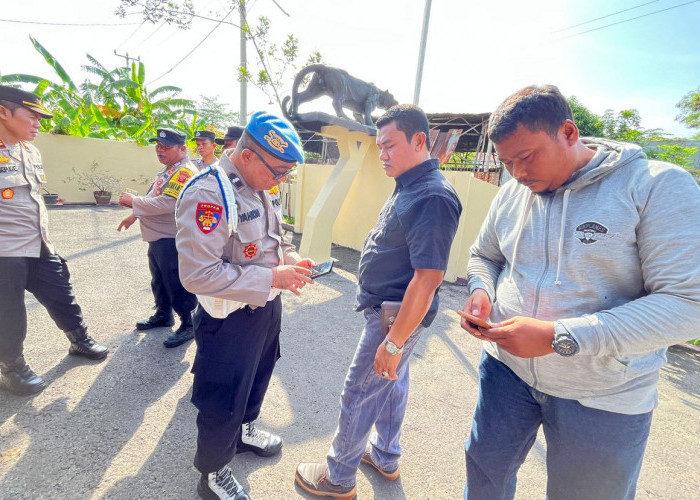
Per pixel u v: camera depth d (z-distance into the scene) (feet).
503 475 4.41
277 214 6.16
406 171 4.84
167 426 7.09
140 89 44.98
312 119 15.81
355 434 5.43
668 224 2.89
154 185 10.08
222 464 5.32
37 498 5.42
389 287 4.92
